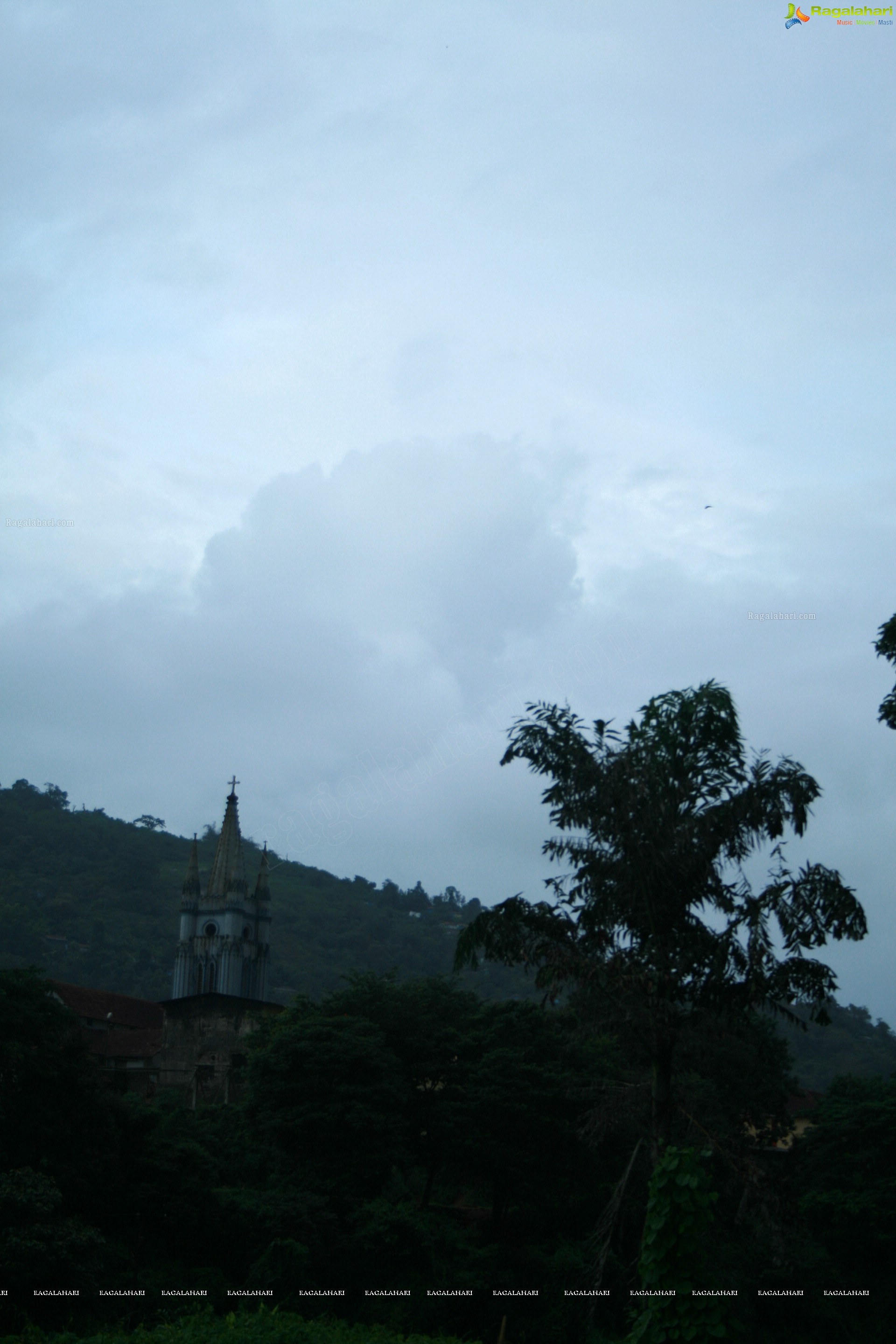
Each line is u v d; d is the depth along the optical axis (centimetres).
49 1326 3356
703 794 2552
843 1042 16112
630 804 2491
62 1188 3944
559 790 2616
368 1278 4375
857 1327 4844
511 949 2620
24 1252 3347
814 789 2497
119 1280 3791
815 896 2450
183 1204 4334
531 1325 4288
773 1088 5909
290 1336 2475
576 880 2630
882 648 2834
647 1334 1611
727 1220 2805
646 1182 2792
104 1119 4219
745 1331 1694
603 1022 2520
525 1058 5162
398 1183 5262
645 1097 2530
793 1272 4419
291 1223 4341
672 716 2622
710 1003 2519
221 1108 6619
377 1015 5456
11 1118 3903
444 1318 4153
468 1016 5722
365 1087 4822
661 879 2462
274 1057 4953
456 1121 4947
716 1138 2495
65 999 8844
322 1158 4809
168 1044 8238
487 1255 4512
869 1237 5169
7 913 17512
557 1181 5088
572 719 2669
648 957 2461
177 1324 2697
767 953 2445
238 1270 4319
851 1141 5697
